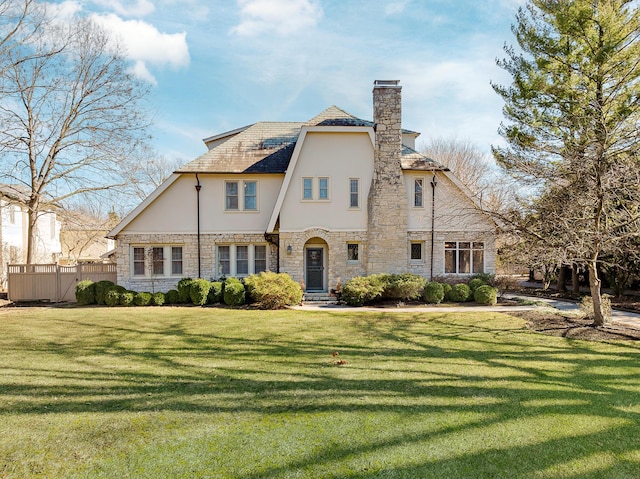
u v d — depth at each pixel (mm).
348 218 17984
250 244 18719
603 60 15211
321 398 5875
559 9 15914
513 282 18281
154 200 18234
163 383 6625
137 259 18438
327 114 19656
